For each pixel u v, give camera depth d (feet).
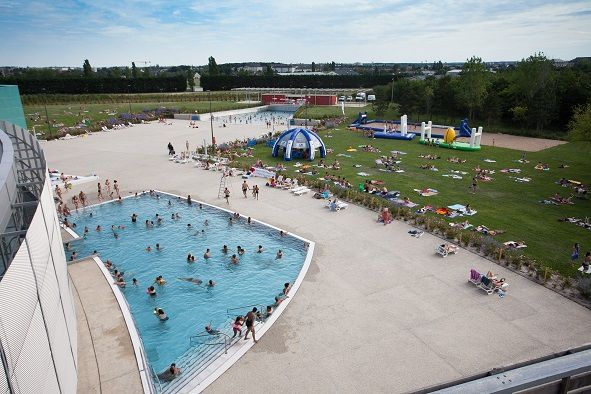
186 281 76.48
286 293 68.33
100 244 91.30
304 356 53.72
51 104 352.69
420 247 84.74
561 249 83.46
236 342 57.06
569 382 21.98
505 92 255.29
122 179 137.18
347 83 517.55
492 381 21.27
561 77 256.73
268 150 180.24
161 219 103.24
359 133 222.07
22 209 45.42
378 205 106.42
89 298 66.85
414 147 185.88
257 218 102.32
